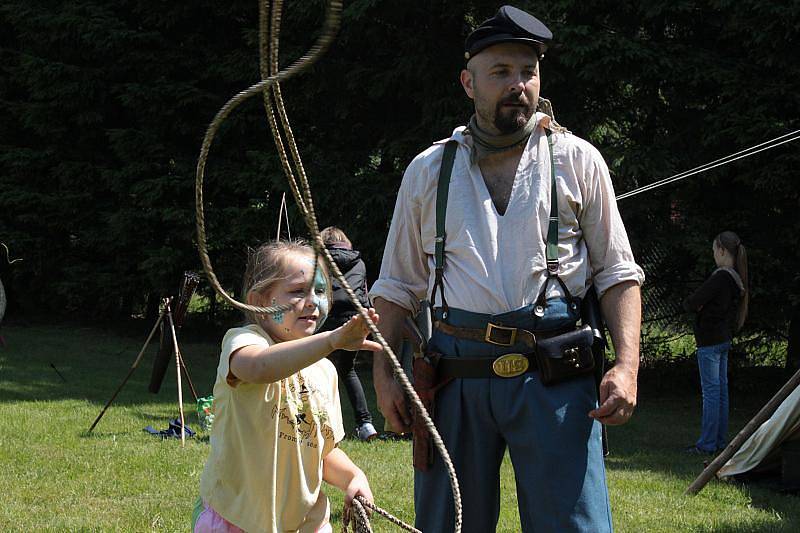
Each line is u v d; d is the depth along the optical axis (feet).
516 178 11.13
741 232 42.75
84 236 61.26
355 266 30.76
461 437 11.32
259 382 9.91
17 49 65.77
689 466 28.25
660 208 43.65
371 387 44.19
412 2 45.98
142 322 65.31
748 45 39.81
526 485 11.02
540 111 11.71
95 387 40.40
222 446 10.57
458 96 47.01
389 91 50.06
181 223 56.59
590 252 11.36
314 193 50.06
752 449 26.05
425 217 11.59
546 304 10.96
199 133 58.65
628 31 42.75
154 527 19.60
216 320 64.18
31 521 19.85
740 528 21.03
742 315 31.04
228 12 57.41
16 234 61.93
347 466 11.21
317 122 53.98
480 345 11.10
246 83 56.80
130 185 59.47
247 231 55.26
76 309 66.03
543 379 10.87
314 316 10.73
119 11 61.26
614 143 43.42
